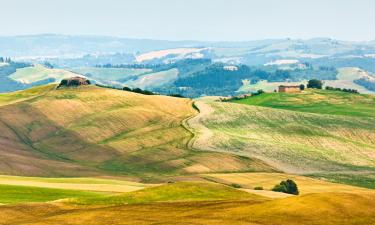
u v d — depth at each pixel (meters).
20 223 86.62
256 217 85.00
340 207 87.69
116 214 90.88
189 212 90.88
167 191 121.31
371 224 81.12
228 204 96.50
